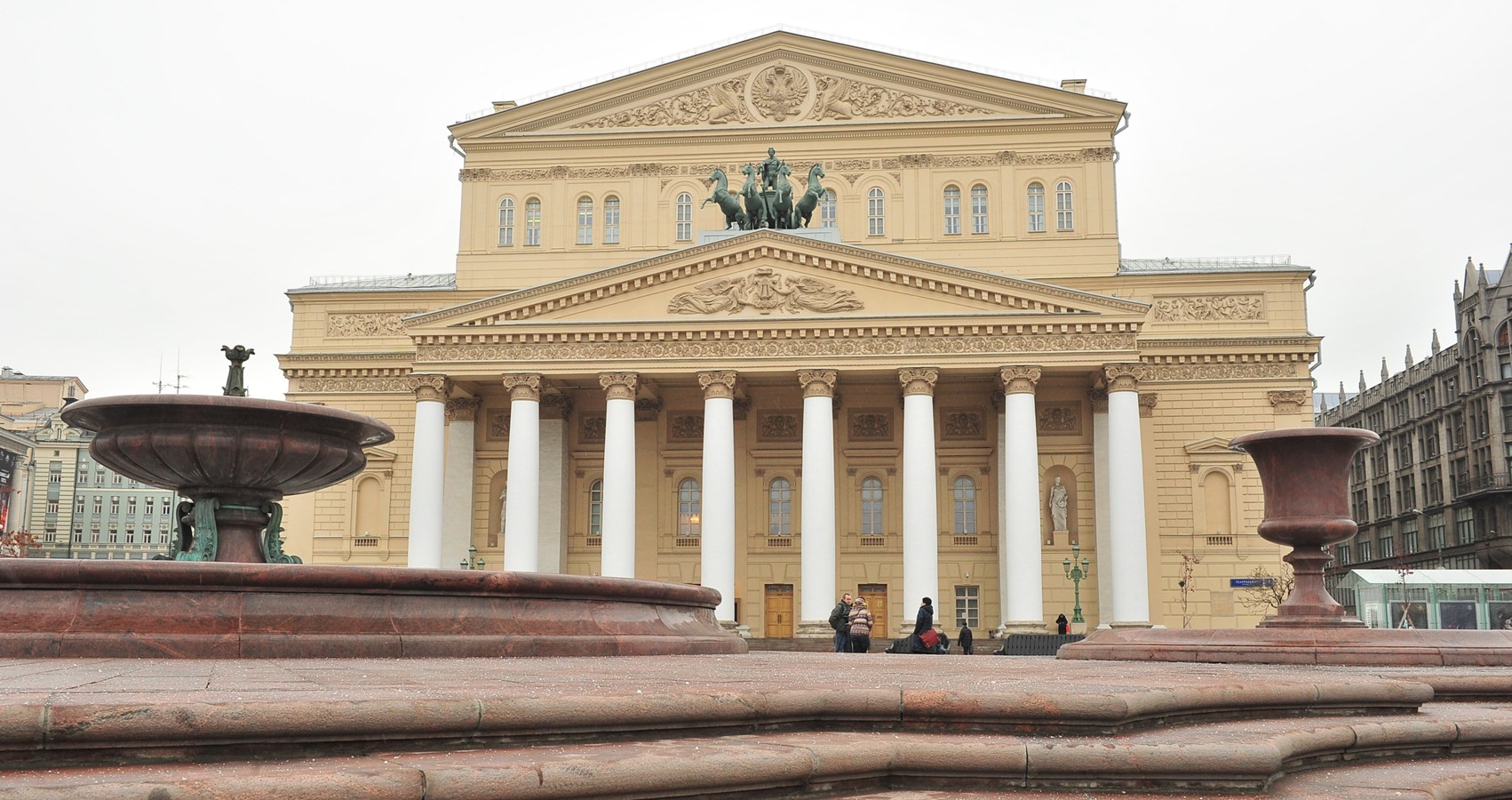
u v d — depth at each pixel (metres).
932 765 8.42
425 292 63.34
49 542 116.50
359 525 61.59
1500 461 87.94
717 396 52.97
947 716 9.24
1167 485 58.91
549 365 53.72
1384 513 106.25
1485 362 89.56
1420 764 10.09
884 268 52.94
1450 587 59.25
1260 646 19.03
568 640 15.63
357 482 61.88
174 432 19.50
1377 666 18.08
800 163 63.75
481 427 60.94
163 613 13.35
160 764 6.75
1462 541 92.69
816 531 51.66
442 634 14.78
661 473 60.47
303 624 13.84
